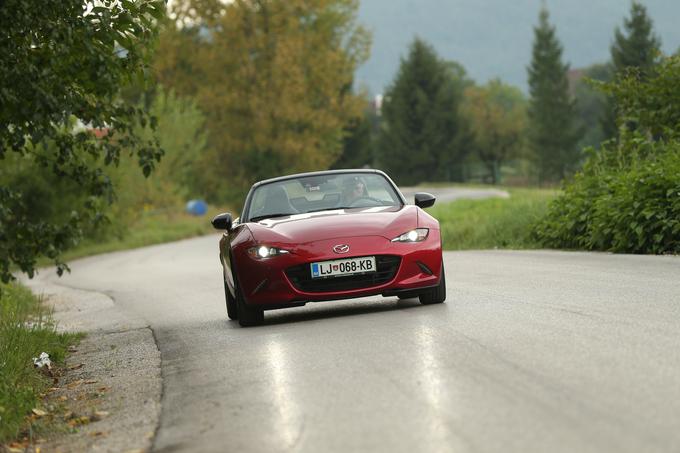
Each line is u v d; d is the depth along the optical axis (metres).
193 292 41.22
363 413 12.53
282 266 22.36
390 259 22.55
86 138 25.75
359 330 20.03
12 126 23.98
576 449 10.01
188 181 167.25
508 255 42.09
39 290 55.78
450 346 16.89
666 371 13.33
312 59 170.88
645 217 35.78
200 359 19.36
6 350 21.86
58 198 93.81
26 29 20.77
